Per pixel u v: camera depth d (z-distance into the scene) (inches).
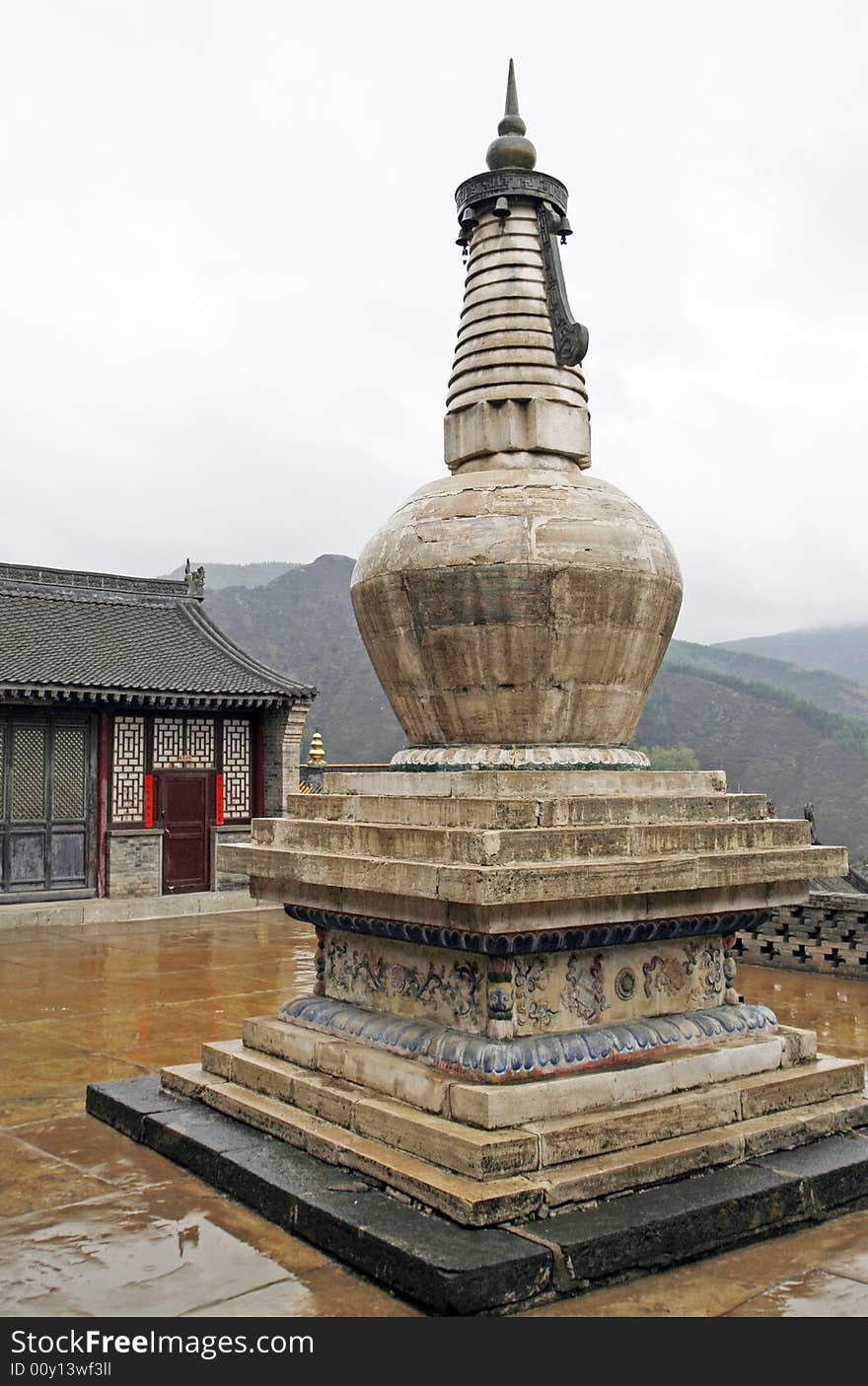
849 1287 235.3
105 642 1103.6
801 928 616.4
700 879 293.1
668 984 317.1
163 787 1057.5
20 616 1100.5
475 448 336.5
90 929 900.0
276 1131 304.2
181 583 1249.4
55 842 1002.1
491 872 253.3
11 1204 280.5
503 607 304.7
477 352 343.3
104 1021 519.8
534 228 349.4
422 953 309.4
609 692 320.2
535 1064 275.3
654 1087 286.4
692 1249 249.3
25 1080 408.2
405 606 317.4
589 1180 253.4
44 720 1000.9
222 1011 545.0
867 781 4028.1
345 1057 308.7
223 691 1039.6
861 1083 322.7
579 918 275.7
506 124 356.8
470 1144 252.1
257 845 349.1
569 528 306.7
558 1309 224.5
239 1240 257.6
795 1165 280.1
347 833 311.6
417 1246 230.5
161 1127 319.3
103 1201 282.8
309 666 5329.7
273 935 857.5
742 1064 307.3
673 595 328.5
